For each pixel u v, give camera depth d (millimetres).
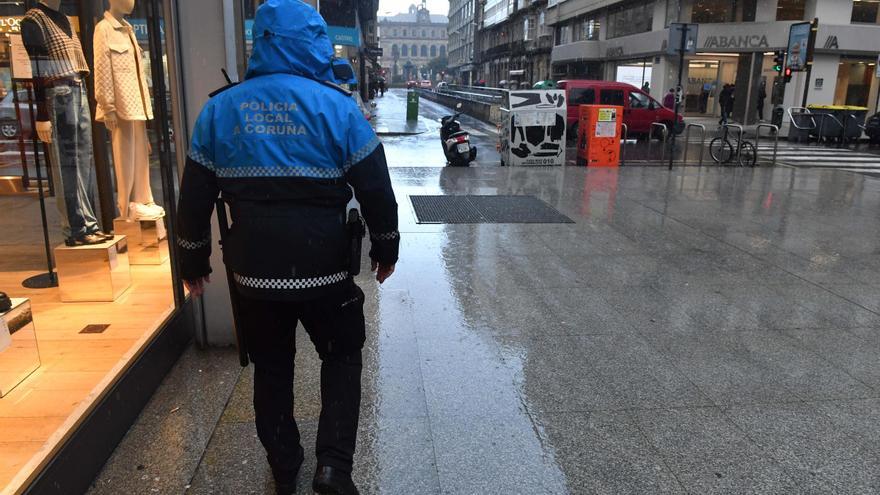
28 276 4422
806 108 20922
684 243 6719
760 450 3004
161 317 3691
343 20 21141
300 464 2613
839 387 3645
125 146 4645
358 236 2367
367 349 3990
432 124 25328
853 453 2988
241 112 2182
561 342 4184
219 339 3848
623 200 8961
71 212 3969
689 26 13172
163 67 3623
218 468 2744
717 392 3557
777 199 9297
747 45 29453
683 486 2729
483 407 3330
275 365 2473
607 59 40094
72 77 4027
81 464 2523
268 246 2193
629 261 6039
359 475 2740
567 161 14531
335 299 2371
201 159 2244
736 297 5121
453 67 130625
